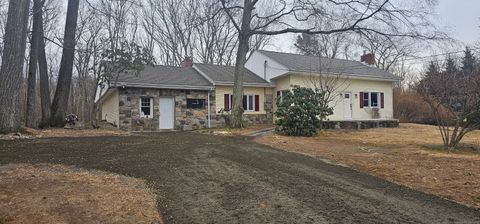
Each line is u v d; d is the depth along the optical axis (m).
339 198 5.16
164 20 32.91
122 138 12.01
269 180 6.13
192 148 9.73
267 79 22.42
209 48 34.12
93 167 6.78
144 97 18.47
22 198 4.65
